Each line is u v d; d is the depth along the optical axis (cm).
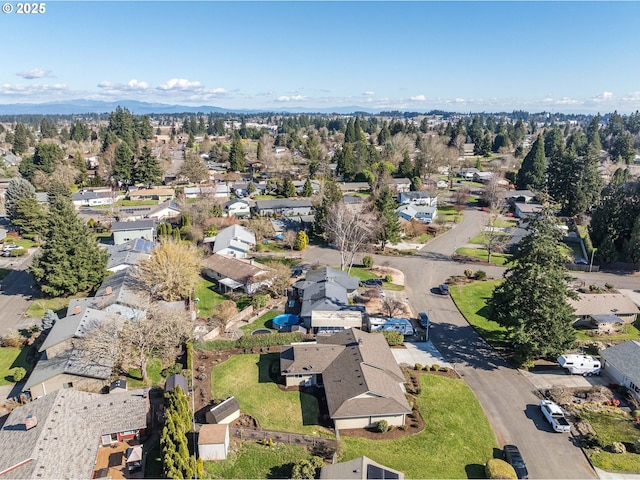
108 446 3266
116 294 5128
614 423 3578
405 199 11306
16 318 5422
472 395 3953
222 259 6800
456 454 3266
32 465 2695
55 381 3853
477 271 6769
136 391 3625
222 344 4666
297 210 10612
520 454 3222
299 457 3172
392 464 3128
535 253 4362
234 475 3022
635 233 7038
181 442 2905
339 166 14288
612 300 5459
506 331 5097
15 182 9531
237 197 12300
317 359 4100
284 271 6128
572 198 10212
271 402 3812
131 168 13800
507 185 13175
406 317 5416
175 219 9962
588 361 4297
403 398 3662
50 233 5822
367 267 7150
